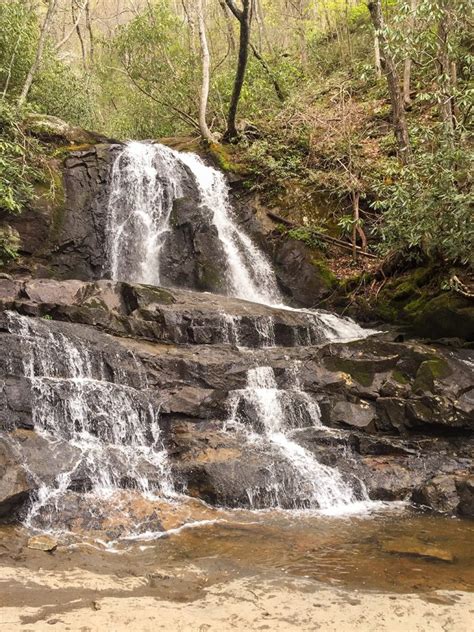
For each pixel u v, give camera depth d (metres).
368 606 4.90
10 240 13.35
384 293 13.85
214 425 8.92
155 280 14.86
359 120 18.81
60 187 14.68
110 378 9.23
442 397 9.18
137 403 8.78
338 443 8.85
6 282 11.06
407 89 18.62
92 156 15.41
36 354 8.78
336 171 16.83
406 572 5.66
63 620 4.52
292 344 11.98
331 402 9.54
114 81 24.33
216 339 11.02
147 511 7.01
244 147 18.38
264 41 28.89
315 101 20.91
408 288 13.37
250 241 16.47
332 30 27.61
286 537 6.57
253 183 17.48
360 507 7.75
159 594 5.08
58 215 14.38
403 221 11.32
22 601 4.81
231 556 5.98
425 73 14.94
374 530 6.88
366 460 8.65
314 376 9.96
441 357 9.97
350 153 16.16
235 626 4.52
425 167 10.53
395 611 4.81
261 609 4.81
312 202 16.73
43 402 8.11
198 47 23.62
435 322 12.19
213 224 15.38
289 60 25.42
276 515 7.32
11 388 7.99
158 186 16.09
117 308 11.17
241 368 9.87
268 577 5.48
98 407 8.47
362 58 24.66
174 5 28.66
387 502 7.97
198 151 18.38
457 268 12.55
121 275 14.95
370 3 14.09
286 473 7.91
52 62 19.94
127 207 15.47
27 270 13.55
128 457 7.90
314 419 9.45
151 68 21.56
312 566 5.77
